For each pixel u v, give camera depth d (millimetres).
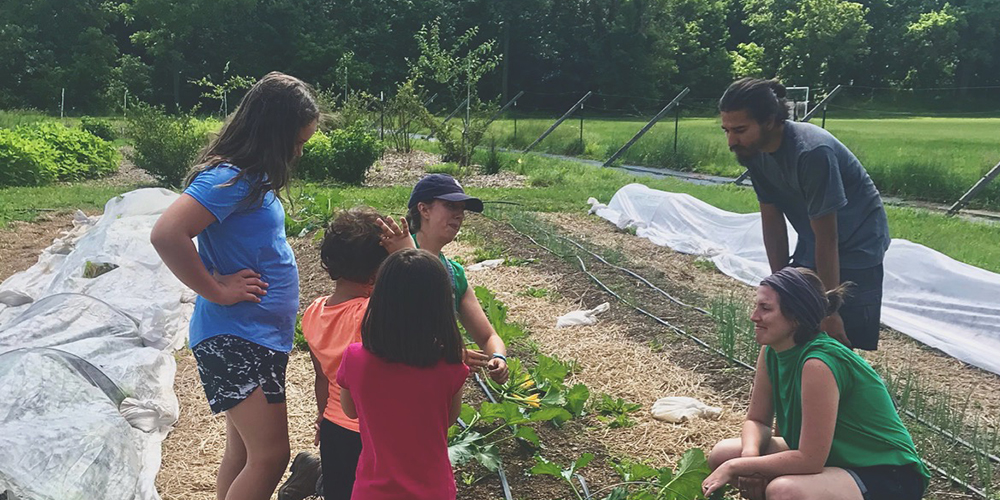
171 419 5211
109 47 50312
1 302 7777
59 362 4531
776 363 3674
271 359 3426
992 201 14570
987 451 4664
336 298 3521
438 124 22188
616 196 12836
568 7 59000
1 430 3807
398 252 3016
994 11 57781
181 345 6719
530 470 4324
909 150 21000
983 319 6953
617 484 4332
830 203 4051
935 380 6145
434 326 2961
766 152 4234
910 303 7582
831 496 3299
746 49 61281
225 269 3373
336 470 3455
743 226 10117
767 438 3789
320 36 52969
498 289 8469
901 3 60219
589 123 40781
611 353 6484
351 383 3055
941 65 57188
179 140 16828
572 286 8461
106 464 3895
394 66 53844
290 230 11312
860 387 3408
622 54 57688
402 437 3004
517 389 5305
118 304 6805
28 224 12125
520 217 12102
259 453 3424
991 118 40906
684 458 3924
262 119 3287
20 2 50656
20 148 16422
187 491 4422
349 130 17938
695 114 52219
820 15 56344
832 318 4211
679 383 5867
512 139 26453
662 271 9297
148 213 9664
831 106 44719
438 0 54938
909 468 3414
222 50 51438
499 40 57656
